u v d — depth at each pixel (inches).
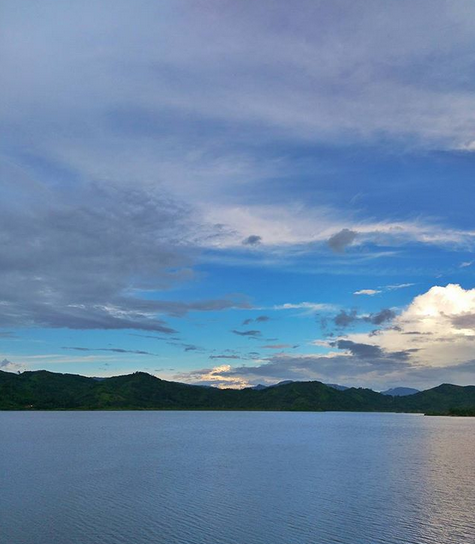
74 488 1894.7
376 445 3784.5
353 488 1932.8
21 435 4370.1
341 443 3934.5
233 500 1699.1
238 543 1230.9
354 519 1454.2
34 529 1338.6
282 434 4901.6
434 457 3021.7
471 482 2084.2
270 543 1237.1
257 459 2869.1
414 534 1312.7
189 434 4766.2
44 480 2070.6
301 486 1968.5
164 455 3034.0
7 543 1223.5
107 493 1802.4
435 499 1726.1
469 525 1396.4
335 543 1235.2
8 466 2488.9
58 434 4503.0
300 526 1381.6
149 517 1462.8
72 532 1314.0
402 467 2551.7
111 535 1288.1
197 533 1312.7
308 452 3265.3
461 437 4672.7
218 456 3011.8
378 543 1242.6
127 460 2765.7
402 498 1743.4
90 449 3324.3
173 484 1998.0
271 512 1533.0
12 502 1642.5
